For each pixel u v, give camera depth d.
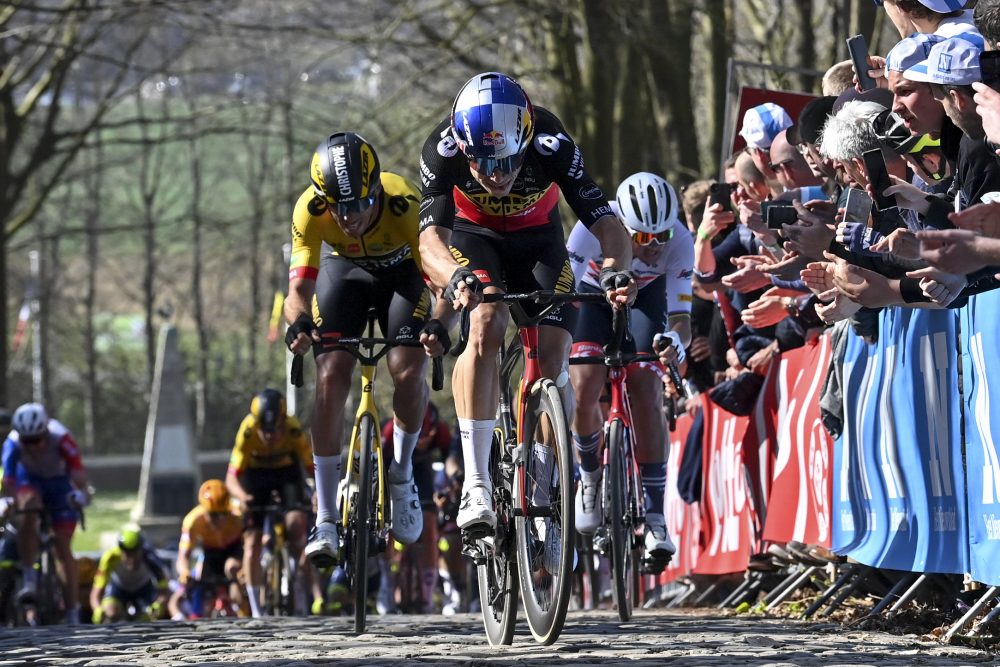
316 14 58.78
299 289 17.02
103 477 131.12
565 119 52.41
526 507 13.66
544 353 14.27
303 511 33.41
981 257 10.95
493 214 14.63
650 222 18.34
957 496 14.02
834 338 17.70
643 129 49.22
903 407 15.40
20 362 150.88
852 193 14.59
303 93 69.25
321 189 15.88
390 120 59.53
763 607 20.09
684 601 25.80
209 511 37.62
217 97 97.75
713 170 47.31
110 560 39.34
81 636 18.55
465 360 13.89
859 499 17.02
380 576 34.91
